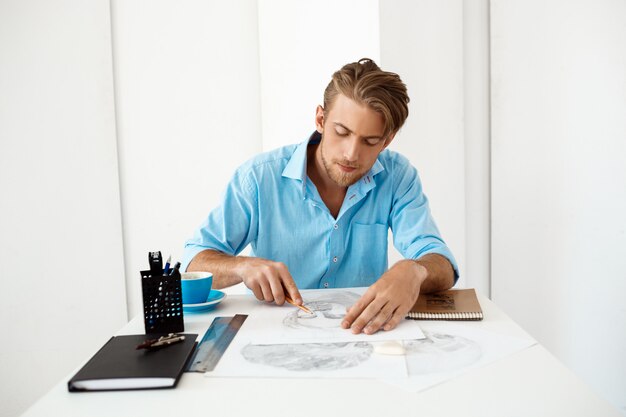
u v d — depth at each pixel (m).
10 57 1.85
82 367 0.67
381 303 0.83
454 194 2.04
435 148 2.02
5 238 1.88
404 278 0.89
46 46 1.88
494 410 0.56
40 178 1.90
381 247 1.36
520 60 1.99
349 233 1.33
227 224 1.27
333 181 1.28
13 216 1.89
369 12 1.87
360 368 0.68
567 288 2.02
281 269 0.97
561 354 2.05
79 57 1.91
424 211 1.32
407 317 0.89
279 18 1.98
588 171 1.97
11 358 1.92
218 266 1.06
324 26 1.92
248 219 1.30
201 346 0.76
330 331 0.82
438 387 0.62
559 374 0.65
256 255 1.33
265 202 1.29
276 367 0.69
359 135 1.05
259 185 1.29
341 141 1.09
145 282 0.82
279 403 0.59
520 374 0.65
